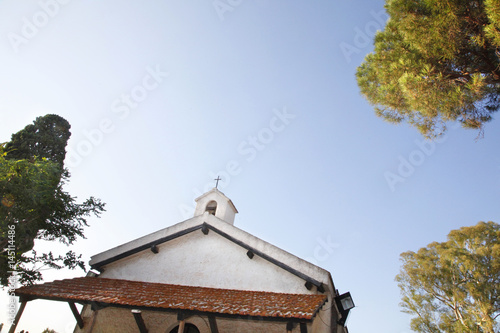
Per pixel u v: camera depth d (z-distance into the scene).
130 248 11.66
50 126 17.09
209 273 10.65
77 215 11.59
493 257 24.03
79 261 11.54
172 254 11.45
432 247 28.52
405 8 6.97
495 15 5.20
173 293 9.23
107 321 9.91
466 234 26.53
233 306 7.86
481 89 6.50
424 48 6.75
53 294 8.62
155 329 9.45
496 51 6.45
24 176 9.04
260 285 9.92
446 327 24.77
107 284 10.16
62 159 16.91
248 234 10.86
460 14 6.18
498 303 22.34
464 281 24.91
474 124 7.28
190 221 11.80
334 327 10.21
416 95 6.68
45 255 10.88
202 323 9.32
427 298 26.41
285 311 7.32
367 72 9.13
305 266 9.65
